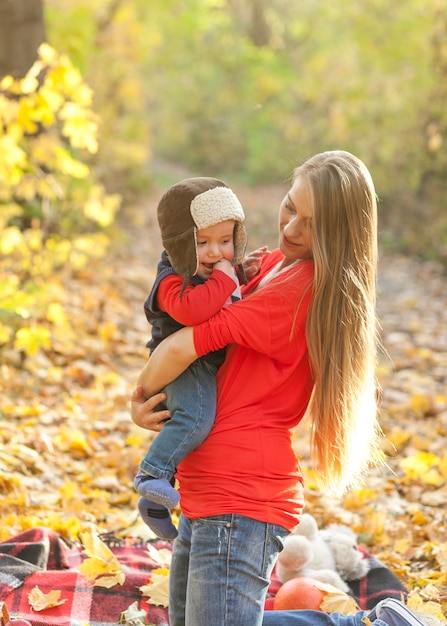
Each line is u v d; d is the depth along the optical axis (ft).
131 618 14.78
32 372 29.19
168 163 112.16
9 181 28.71
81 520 19.65
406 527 20.07
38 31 35.42
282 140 95.66
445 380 33.40
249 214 74.95
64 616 14.74
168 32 103.09
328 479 13.00
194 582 11.68
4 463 21.39
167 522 12.74
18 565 15.72
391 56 64.28
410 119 60.80
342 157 12.15
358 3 67.00
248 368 12.05
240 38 111.86
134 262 49.83
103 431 25.38
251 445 11.76
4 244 30.01
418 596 15.42
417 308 44.42
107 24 61.77
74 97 27.63
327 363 12.04
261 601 11.71
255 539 11.55
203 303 11.82
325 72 75.66
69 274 40.55
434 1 60.49
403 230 60.08
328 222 11.82
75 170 29.86
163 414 12.36
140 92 71.26
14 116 27.37
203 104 108.68
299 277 12.02
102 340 33.50
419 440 25.98
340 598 14.90
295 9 111.86
